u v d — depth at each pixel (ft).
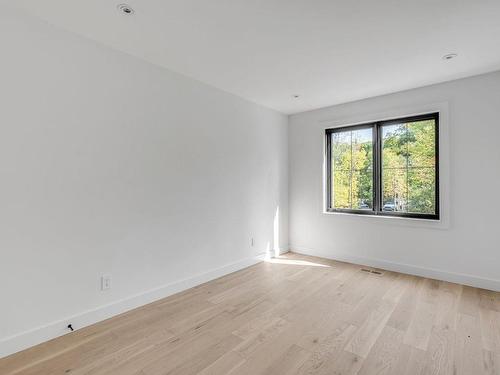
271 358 5.94
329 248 13.53
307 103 12.88
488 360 5.79
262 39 7.37
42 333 6.51
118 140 7.91
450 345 6.33
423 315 7.75
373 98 12.00
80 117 7.15
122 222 8.02
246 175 12.30
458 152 10.00
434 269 10.62
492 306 8.25
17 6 6.03
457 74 9.58
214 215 10.82
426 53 8.11
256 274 11.32
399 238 11.46
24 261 6.29
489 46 7.71
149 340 6.63
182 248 9.64
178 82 9.50
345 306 8.36
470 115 9.75
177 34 7.13
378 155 12.13
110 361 5.87
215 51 8.03
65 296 6.91
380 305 8.41
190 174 9.91
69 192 6.97
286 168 14.79
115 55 7.87
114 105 7.83
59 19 6.49
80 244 7.17
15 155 6.15
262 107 13.19
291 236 14.98
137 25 6.73
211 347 6.34
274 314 7.89
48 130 6.61
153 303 8.63
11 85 6.09
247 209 12.35
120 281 7.98
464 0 5.77
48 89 6.61
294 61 8.64
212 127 10.71
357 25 6.71
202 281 10.30
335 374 5.42
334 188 13.65
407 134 11.43
